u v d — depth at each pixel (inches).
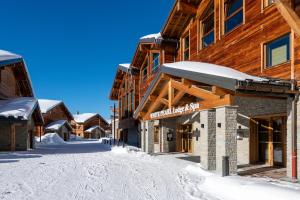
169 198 301.6
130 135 1291.8
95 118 3034.0
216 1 615.5
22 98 1099.9
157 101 649.0
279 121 480.7
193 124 718.5
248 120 525.7
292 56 405.1
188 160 611.5
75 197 304.8
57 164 581.0
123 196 310.0
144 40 932.0
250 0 506.9
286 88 367.2
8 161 636.1
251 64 493.7
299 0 410.9
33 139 1083.3
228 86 360.8
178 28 801.6
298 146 378.9
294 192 274.2
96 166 547.2
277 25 440.1
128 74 1242.0
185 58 797.2
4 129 930.7
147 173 456.1
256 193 284.7
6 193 320.5
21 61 1072.2
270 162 494.9
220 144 411.8
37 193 321.7
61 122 1947.6
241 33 525.3
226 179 352.2
